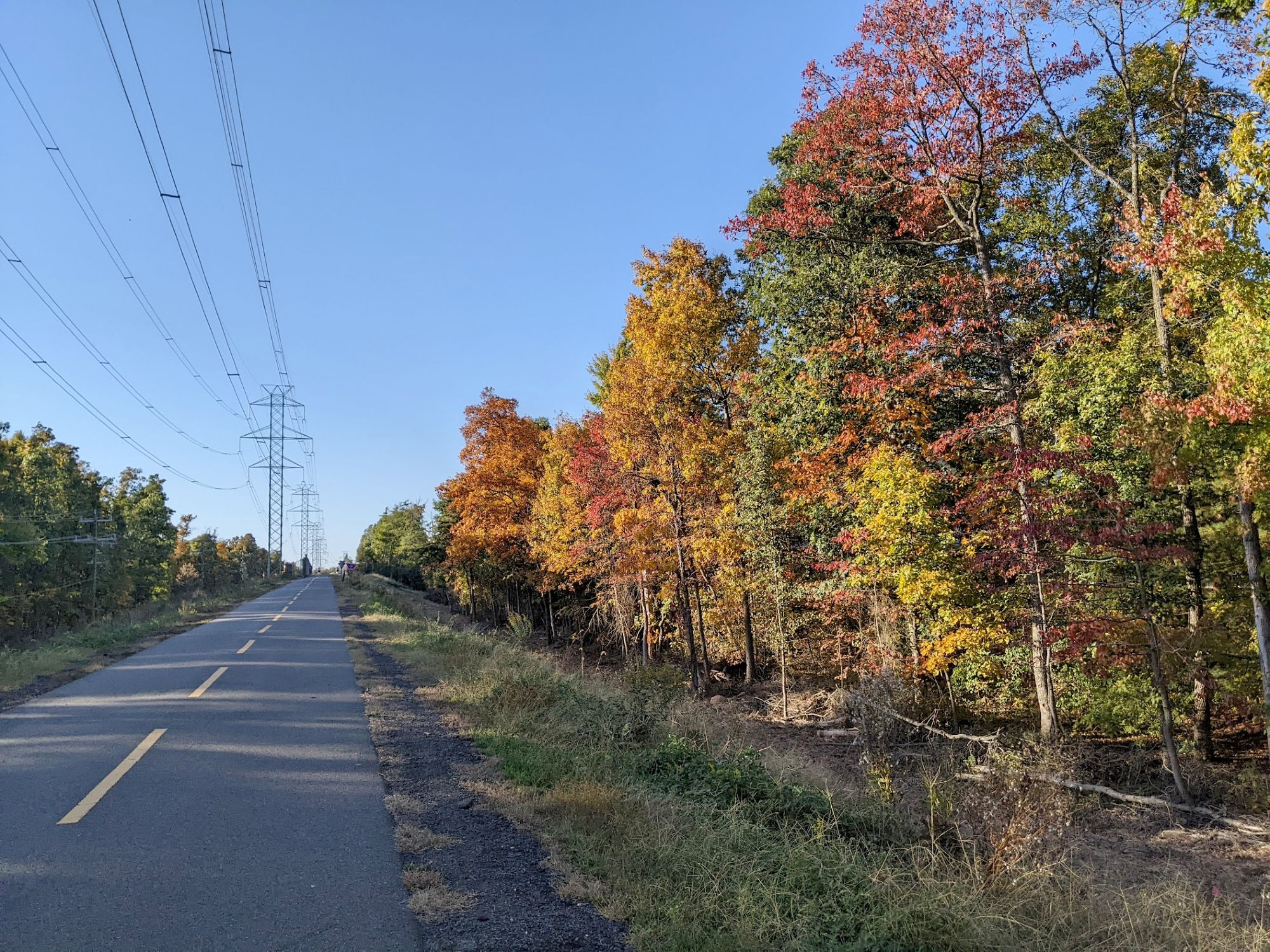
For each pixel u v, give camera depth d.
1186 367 12.34
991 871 6.11
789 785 8.12
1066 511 13.70
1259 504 11.43
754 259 22.73
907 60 14.52
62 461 46.00
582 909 4.62
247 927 4.11
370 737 8.78
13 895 4.40
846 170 18.06
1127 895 7.05
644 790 7.04
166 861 4.97
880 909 4.93
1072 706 16.23
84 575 47.69
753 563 20.42
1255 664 13.16
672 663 26.81
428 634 19.36
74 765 7.22
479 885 4.83
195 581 78.19
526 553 35.03
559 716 9.99
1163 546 13.92
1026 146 15.69
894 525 14.82
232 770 7.15
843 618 21.05
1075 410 14.29
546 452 33.97
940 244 16.53
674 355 20.59
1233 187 9.54
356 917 4.30
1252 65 13.02
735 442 20.91
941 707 17.03
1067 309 18.31
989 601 15.05
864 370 17.67
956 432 14.56
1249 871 9.07
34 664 13.50
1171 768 12.38
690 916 4.59
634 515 20.98
